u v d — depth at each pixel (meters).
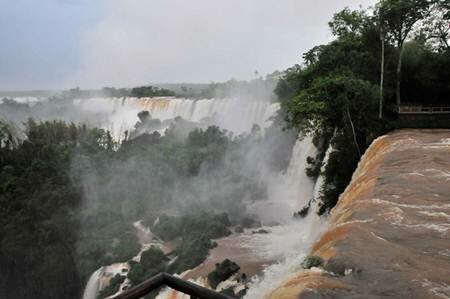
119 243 42.03
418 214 14.81
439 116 33.88
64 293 45.81
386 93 35.91
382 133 34.12
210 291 4.09
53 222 48.47
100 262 40.38
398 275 10.49
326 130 38.00
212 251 35.19
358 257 11.54
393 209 15.23
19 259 47.91
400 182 18.52
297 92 42.94
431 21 37.34
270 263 31.42
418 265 11.01
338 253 11.95
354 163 33.44
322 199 33.62
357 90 32.41
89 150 63.50
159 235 42.69
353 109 33.06
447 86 38.28
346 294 9.73
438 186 17.77
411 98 39.88
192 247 35.84
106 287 35.41
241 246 35.88
